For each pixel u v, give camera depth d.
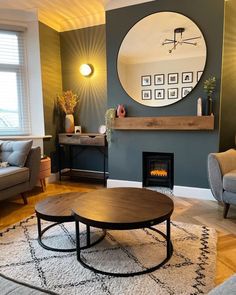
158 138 3.35
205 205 2.90
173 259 1.77
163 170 3.51
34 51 3.84
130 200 1.89
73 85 4.30
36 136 3.87
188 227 2.30
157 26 3.20
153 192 2.10
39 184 3.77
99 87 4.09
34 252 1.90
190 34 3.04
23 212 2.77
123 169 3.63
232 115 3.32
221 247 1.96
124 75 3.48
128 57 3.42
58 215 1.84
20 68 3.88
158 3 3.15
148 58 3.31
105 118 3.83
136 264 1.73
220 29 2.88
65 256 1.84
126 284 1.52
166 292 1.44
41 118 3.96
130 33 3.35
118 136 3.60
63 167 4.45
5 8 3.67
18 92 3.91
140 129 3.39
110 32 3.48
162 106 3.29
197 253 1.85
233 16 3.13
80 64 4.18
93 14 3.86
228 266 1.70
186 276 1.58
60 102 4.24
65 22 4.12
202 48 3.00
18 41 3.83
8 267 1.71
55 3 3.49
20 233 2.23
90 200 1.90
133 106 3.47
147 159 3.53
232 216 2.57
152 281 1.54
